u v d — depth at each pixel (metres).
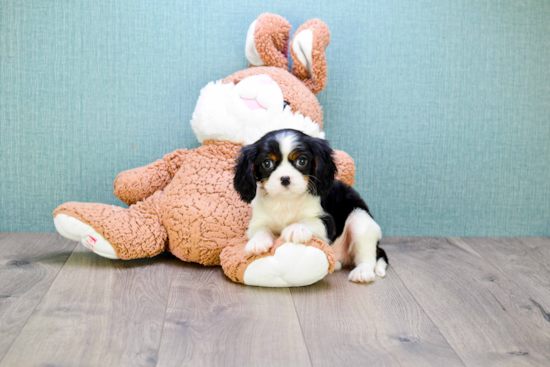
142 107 1.92
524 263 1.75
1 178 1.92
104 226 1.56
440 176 2.03
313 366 1.03
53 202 1.96
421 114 1.99
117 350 1.07
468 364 1.06
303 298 1.38
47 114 1.90
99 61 1.88
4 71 1.86
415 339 1.16
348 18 1.92
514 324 1.26
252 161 1.39
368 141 1.99
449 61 1.97
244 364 1.03
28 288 1.38
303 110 1.69
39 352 1.04
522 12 1.96
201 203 1.61
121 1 1.86
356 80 1.95
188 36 1.90
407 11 1.93
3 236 1.90
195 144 1.96
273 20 1.76
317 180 1.40
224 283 1.47
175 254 1.65
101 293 1.37
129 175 1.72
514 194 2.06
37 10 1.84
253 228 1.50
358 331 1.19
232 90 1.68
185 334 1.15
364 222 1.61
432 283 1.54
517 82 2.00
